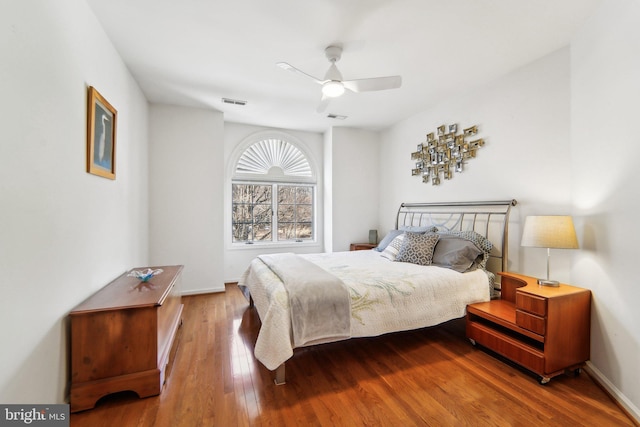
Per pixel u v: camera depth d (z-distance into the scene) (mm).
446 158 3438
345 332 1977
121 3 1809
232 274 4488
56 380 1459
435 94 3266
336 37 2160
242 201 4660
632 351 1568
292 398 1696
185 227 3754
